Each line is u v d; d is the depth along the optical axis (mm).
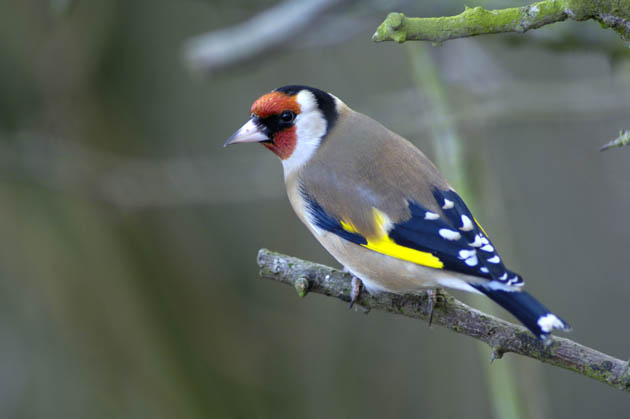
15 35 11945
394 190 6020
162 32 12391
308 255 12648
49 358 12102
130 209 12250
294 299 12953
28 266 12211
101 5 12000
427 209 5883
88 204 12531
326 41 9188
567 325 4676
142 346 12352
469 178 8148
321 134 6461
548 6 3988
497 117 9281
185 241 13000
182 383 12352
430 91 8469
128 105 12484
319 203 6242
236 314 12898
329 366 12539
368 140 6328
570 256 12070
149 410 12109
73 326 12211
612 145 3957
